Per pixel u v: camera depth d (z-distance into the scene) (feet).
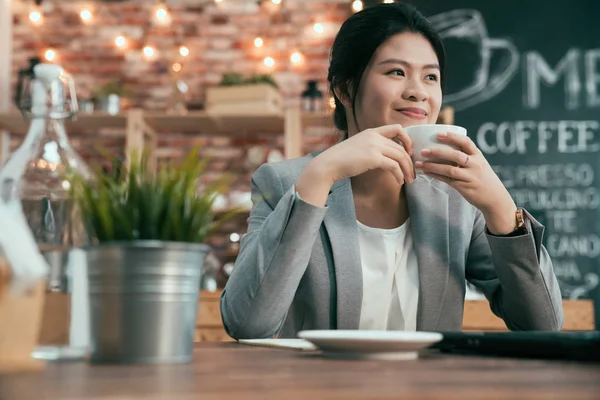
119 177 2.61
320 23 15.05
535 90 14.51
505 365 2.64
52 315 2.57
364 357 2.87
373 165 4.03
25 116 2.94
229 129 14.48
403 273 5.04
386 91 5.10
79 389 1.86
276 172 5.19
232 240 13.70
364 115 5.27
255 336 4.07
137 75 15.14
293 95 14.99
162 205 2.51
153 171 2.61
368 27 5.24
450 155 4.09
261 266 3.86
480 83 14.52
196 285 2.57
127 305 2.42
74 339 2.59
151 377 2.13
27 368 2.20
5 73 14.11
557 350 2.80
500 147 14.48
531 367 2.56
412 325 4.97
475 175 4.17
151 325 2.44
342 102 5.59
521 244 4.27
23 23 15.19
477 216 5.32
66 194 2.73
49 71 2.91
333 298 4.81
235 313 4.00
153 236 2.50
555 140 14.43
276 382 2.05
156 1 15.24
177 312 2.49
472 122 14.52
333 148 4.10
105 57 15.19
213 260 13.26
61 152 2.86
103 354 2.44
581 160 14.35
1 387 1.89
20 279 2.17
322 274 4.82
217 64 15.12
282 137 14.71
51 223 2.69
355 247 4.85
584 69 14.48
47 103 2.90
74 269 2.61
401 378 2.18
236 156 14.69
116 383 1.99
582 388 1.96
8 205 2.69
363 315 4.93
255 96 13.38
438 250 4.92
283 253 3.83
